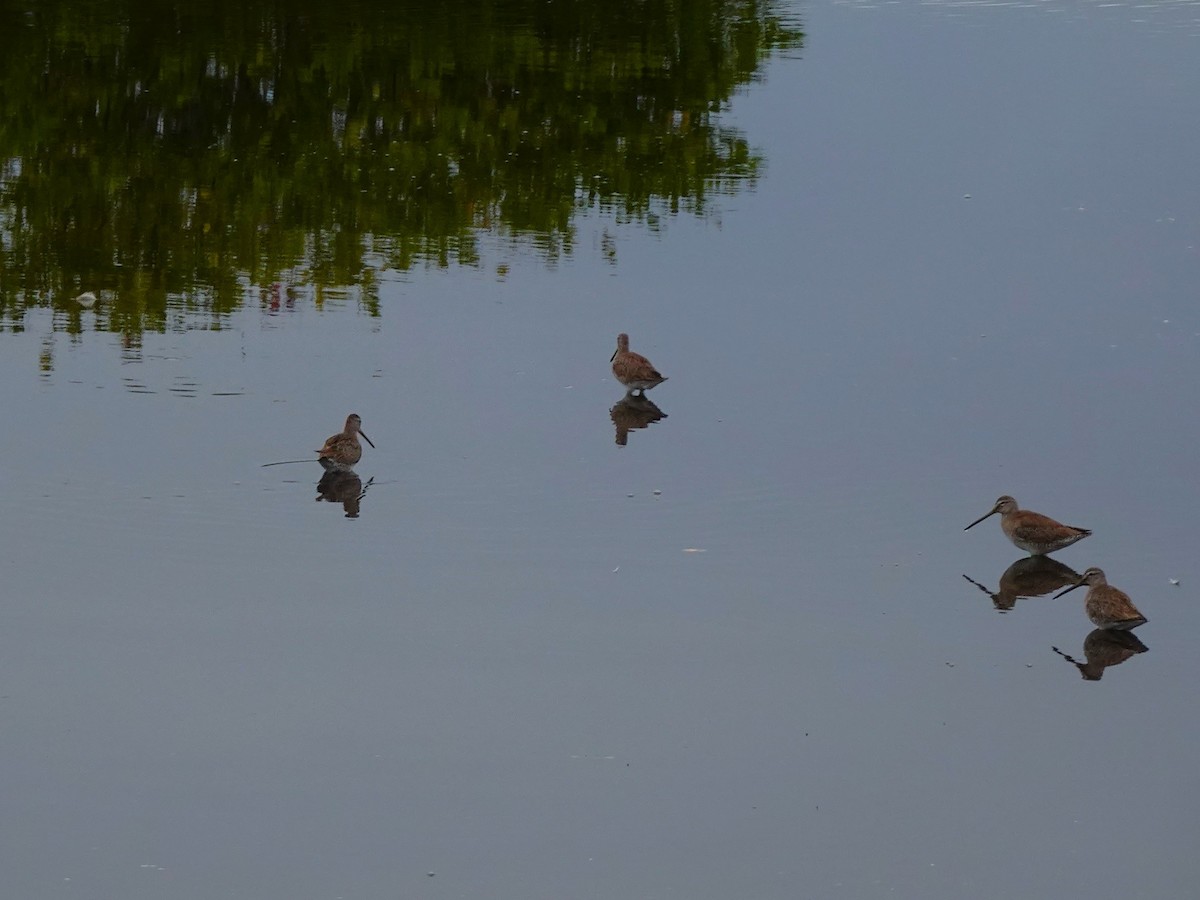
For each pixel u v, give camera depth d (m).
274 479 17.48
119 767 12.29
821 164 29.91
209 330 21.78
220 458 17.94
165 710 13.09
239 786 12.11
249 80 33.41
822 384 20.69
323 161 29.80
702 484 17.75
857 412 19.84
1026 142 30.92
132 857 11.25
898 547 16.45
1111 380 20.94
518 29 37.91
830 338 22.25
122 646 14.05
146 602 14.82
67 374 20.05
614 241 25.98
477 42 36.59
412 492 17.31
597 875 11.20
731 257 25.34
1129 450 18.89
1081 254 25.62
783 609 15.11
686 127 31.84
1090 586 15.08
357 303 23.00
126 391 19.59
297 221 26.75
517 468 18.00
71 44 34.75
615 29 38.38
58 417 18.78
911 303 23.58
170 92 32.44
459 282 23.98
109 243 25.33
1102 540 16.77
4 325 21.62
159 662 13.82
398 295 23.38
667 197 28.22
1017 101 33.38
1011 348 22.00
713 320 22.81
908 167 29.67
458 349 21.45
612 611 14.95
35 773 12.18
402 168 29.50
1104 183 28.78
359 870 11.17
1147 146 30.56
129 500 16.83
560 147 30.84
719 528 16.72
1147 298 23.88
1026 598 15.54
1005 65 35.94
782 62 36.31
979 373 21.12
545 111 32.66
